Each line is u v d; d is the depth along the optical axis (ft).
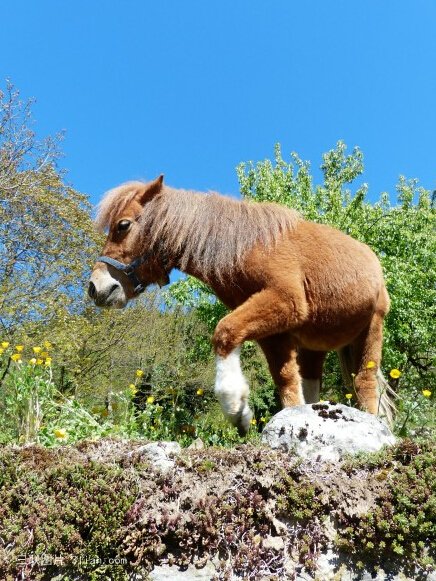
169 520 8.90
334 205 46.24
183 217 12.62
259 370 41.57
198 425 17.34
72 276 37.40
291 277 11.96
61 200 38.47
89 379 42.47
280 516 9.11
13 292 35.14
